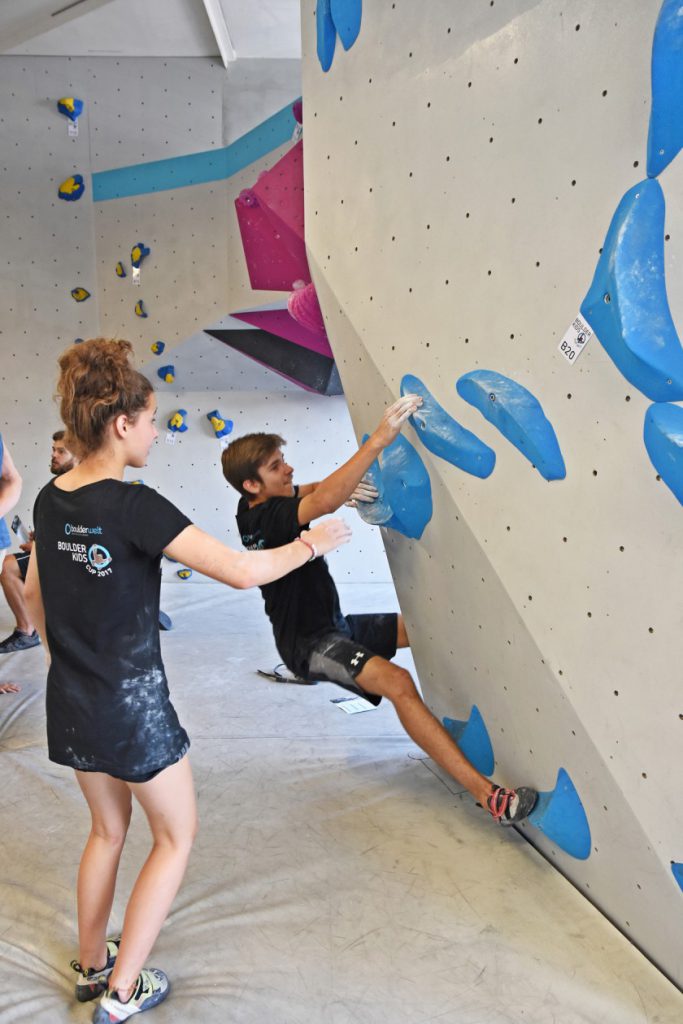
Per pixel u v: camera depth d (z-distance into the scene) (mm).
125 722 1554
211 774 2777
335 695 3508
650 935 1852
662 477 1307
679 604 1373
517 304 1577
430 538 2143
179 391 5453
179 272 4859
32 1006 1749
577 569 1606
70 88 4852
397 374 2094
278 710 3344
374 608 4988
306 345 4797
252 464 2449
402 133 1840
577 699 1742
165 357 5129
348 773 2783
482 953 1890
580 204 1379
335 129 2133
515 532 1773
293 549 1654
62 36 4590
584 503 1538
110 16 4348
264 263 4375
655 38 1154
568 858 2125
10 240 5125
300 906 2061
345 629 2760
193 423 5496
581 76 1333
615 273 1281
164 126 4762
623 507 1439
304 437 5504
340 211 2178
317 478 5555
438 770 2799
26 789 2664
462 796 2625
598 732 1711
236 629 4508
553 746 1977
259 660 3984
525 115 1466
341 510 5594
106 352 1556
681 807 1531
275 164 4074
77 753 1574
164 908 1658
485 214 1618
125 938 1650
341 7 1945
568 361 1472
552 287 1472
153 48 4664
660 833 1628
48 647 1693
